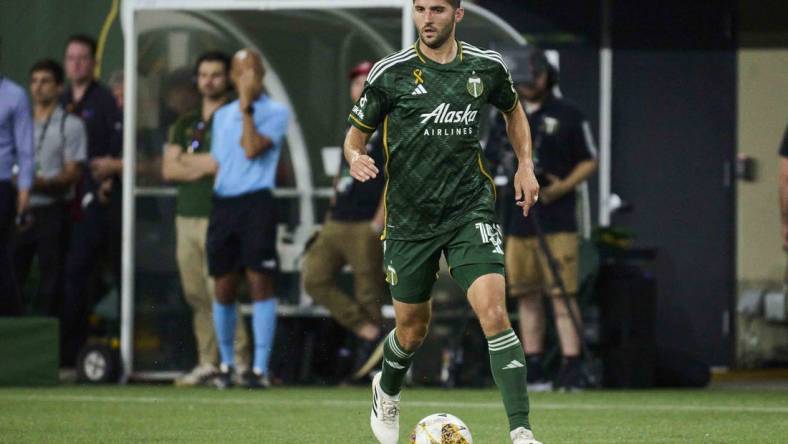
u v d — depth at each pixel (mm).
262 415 30719
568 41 49188
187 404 33844
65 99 45125
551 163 40344
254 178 40188
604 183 49094
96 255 45406
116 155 44875
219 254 40219
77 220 45125
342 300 42062
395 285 21125
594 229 43250
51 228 45469
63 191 45344
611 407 33281
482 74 20844
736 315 50094
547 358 42281
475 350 41344
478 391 39844
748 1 50406
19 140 41625
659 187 49469
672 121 49406
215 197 40406
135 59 43000
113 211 45062
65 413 30938
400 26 42562
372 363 41844
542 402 35062
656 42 49312
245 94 40219
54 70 44875
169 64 43031
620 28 49219
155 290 43438
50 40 45094
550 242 40469
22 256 45750
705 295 49781
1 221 41781
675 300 49750
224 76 41625
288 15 43156
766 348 50438
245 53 40188
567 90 49281
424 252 20828
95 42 44969
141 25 43062
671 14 49312
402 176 20812
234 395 37344
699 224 49562
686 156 49500
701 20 49375
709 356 49781
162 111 43000
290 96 43531
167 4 43062
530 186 21266
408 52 20922
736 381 47719
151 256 43406
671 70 49375
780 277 51031
